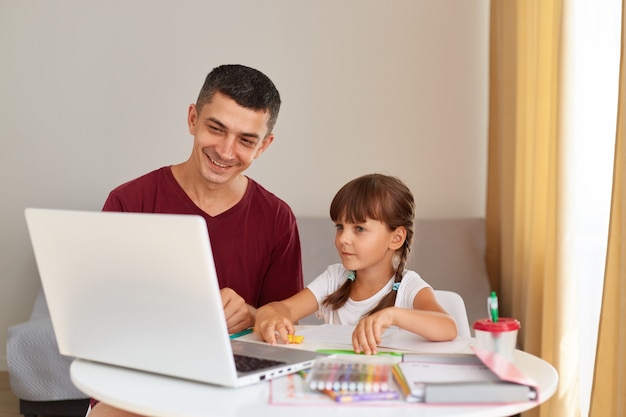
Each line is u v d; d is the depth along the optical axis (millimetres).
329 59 3904
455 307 1922
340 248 1880
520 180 3188
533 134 3031
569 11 2566
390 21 3896
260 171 3926
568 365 2562
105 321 1349
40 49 3924
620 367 2113
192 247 1163
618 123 2213
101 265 1289
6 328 4004
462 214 3906
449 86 3896
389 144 3912
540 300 2934
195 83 3924
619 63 2396
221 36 3910
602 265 2557
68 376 3096
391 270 1934
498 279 3617
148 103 3932
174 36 3914
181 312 1229
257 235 2049
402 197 1870
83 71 3932
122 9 3912
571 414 2559
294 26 3900
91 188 3955
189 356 1258
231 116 1804
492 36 3643
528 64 3088
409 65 3896
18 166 3955
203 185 1975
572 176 2574
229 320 1694
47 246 1354
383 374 1235
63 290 1383
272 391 1224
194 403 1175
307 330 1724
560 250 2580
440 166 3908
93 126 3945
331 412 1127
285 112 3910
